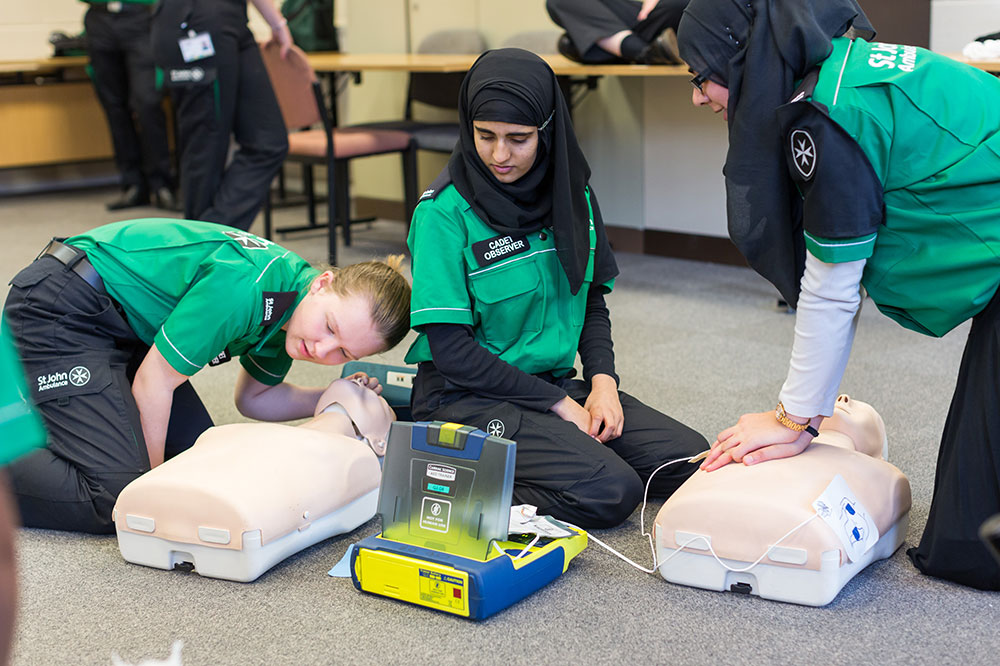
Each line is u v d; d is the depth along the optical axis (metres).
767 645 1.45
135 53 5.83
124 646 1.49
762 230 1.52
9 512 0.62
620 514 1.86
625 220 4.64
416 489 1.63
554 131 1.90
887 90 1.43
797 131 1.43
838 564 1.52
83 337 1.93
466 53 4.95
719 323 3.44
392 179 5.45
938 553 1.60
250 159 4.15
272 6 4.17
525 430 1.89
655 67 3.63
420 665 1.42
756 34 1.44
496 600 1.54
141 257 1.94
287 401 2.23
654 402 2.63
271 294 1.88
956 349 3.08
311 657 1.45
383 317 1.88
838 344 1.55
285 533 1.70
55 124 6.62
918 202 1.46
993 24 3.43
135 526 1.73
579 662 1.42
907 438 2.30
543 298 1.99
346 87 5.76
